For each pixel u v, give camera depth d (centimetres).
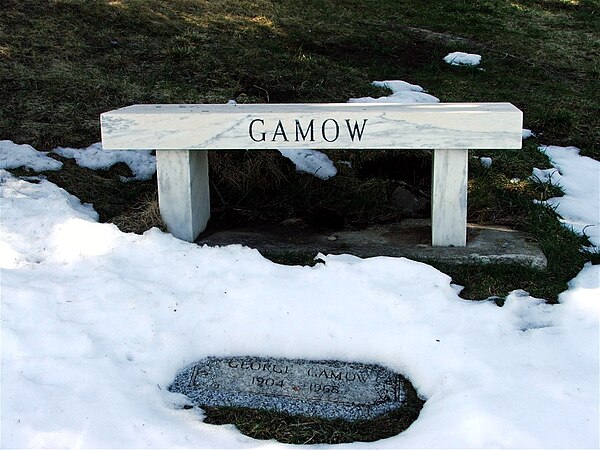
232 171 265
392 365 165
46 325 168
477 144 207
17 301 176
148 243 210
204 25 401
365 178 277
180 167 218
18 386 148
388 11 479
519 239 224
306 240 226
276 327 172
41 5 385
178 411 149
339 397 156
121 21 386
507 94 353
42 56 337
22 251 205
